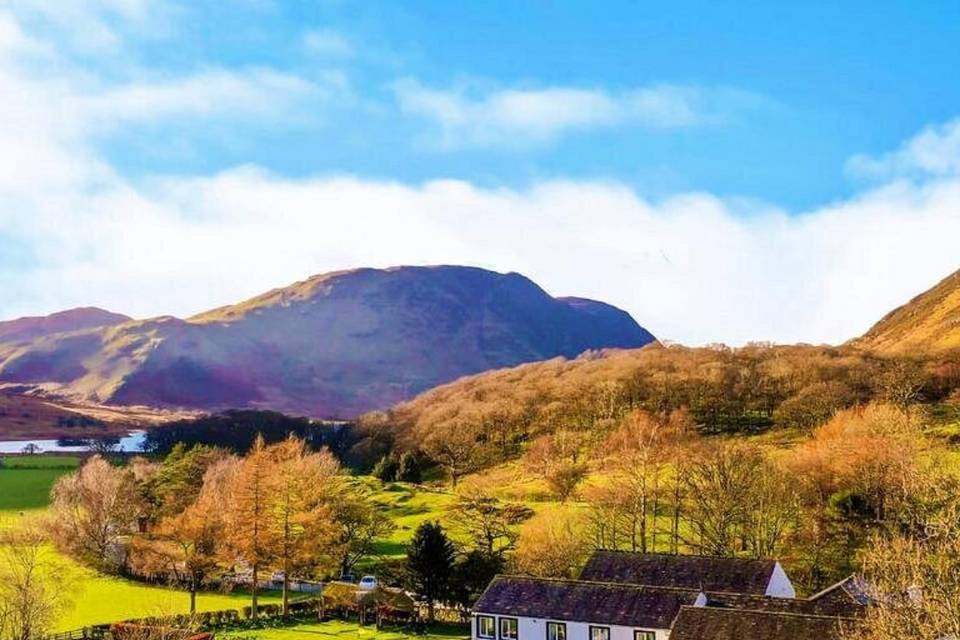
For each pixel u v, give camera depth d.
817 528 114.38
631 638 81.12
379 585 113.56
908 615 49.56
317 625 106.19
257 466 117.25
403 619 106.69
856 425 158.25
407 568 109.94
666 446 169.75
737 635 68.88
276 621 107.62
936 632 47.53
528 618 85.56
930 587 51.09
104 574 134.12
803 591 105.19
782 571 93.00
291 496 120.12
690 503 134.38
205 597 122.62
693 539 124.88
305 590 127.06
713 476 126.75
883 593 54.31
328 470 166.50
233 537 116.31
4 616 89.38
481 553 112.00
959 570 52.19
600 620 82.31
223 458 187.00
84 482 149.50
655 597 83.44
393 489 189.88
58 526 141.25
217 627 104.56
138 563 127.38
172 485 161.88
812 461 130.88
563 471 171.75
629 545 125.75
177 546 126.25
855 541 111.56
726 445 158.75
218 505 128.12
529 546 114.62
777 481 126.62
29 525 143.12
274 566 115.94
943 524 55.78
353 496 147.50
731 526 126.94
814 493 124.19
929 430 179.62
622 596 84.75
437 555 107.06
